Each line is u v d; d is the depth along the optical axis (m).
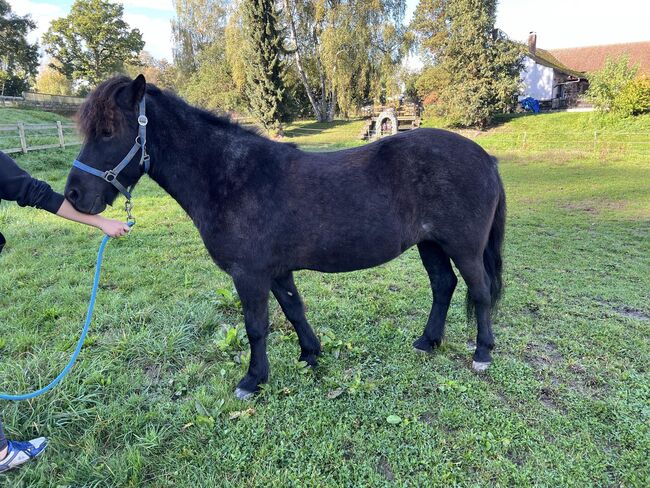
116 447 2.24
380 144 2.61
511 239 6.13
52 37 44.72
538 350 3.17
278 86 25.62
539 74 32.53
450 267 3.09
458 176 2.56
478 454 2.17
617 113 20.70
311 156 2.56
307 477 2.04
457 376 2.84
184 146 2.41
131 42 47.41
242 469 2.11
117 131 2.21
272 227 2.39
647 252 5.42
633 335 3.32
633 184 10.14
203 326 3.43
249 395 2.65
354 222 2.45
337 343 3.18
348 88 30.11
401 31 28.72
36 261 4.89
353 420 2.42
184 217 7.26
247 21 24.62
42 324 3.53
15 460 2.07
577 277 4.60
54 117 22.75
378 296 4.14
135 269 4.71
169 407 2.51
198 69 33.88
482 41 22.61
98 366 2.81
